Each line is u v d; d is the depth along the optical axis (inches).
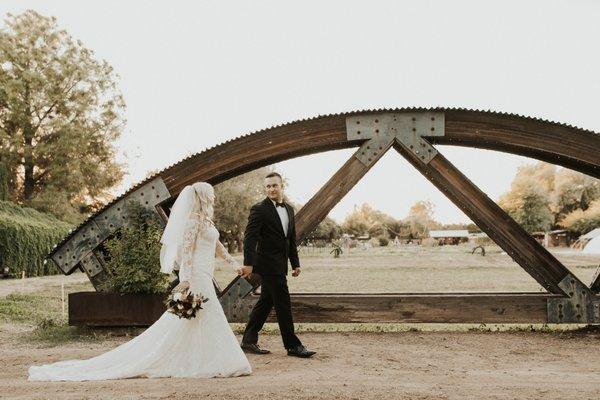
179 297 191.0
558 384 182.9
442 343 278.5
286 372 199.9
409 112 326.0
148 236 317.1
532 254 311.6
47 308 444.8
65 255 331.0
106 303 313.4
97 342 287.9
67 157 1616.6
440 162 322.0
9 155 1556.3
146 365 192.9
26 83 1598.2
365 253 2193.7
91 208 1756.9
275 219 228.5
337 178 324.5
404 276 816.9
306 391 167.6
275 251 229.8
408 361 230.2
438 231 4618.6
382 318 311.7
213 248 206.4
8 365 224.5
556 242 2935.5
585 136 316.2
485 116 323.0
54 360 236.4
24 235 964.0
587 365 225.0
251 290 313.6
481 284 655.1
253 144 331.0
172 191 330.6
